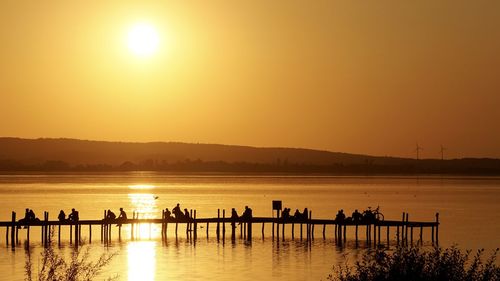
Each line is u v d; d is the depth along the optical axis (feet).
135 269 252.21
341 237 345.51
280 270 252.62
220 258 279.49
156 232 368.07
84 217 494.18
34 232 365.40
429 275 136.05
